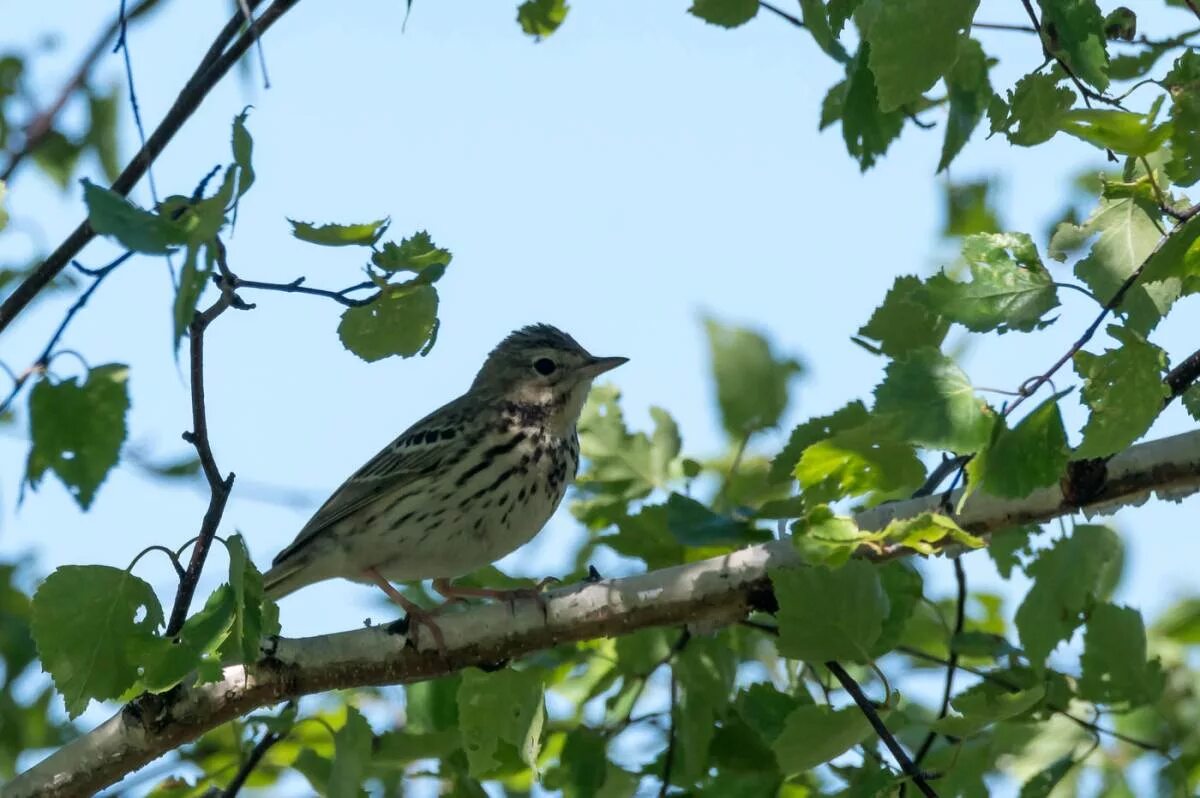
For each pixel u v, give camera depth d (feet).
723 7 44.04
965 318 32.48
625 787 41.63
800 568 36.29
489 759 39.60
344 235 32.96
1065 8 31.71
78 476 27.94
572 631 39.86
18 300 39.06
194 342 32.22
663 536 44.16
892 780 35.45
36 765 38.42
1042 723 43.04
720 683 42.22
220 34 39.58
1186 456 37.93
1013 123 32.63
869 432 31.58
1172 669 48.85
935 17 31.19
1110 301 32.22
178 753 44.50
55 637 32.22
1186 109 31.89
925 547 33.06
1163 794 41.32
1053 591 40.86
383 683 39.70
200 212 26.81
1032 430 30.86
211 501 33.40
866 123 41.16
